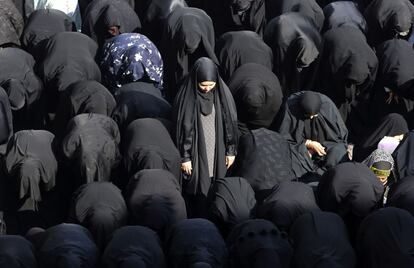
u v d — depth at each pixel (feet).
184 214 99.60
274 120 116.88
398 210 94.94
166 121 112.88
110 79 123.54
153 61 122.62
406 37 135.13
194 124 109.50
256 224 93.35
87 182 105.19
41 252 90.79
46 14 133.69
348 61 124.47
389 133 113.80
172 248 91.71
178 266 90.89
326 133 115.03
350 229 101.65
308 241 93.25
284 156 108.47
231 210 100.07
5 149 114.62
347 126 128.26
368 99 127.95
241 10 136.26
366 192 100.53
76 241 91.20
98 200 98.02
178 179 108.78
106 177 106.83
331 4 137.80
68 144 106.83
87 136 106.93
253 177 106.83
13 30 132.26
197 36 123.54
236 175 109.29
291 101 116.06
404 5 133.90
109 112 115.34
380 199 102.37
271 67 126.00
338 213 101.24
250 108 114.93
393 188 103.09
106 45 124.47
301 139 114.62
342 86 125.49
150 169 103.45
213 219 100.94
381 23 133.90
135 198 99.14
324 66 126.62
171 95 126.82
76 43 124.57
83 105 114.11
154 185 100.17
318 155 114.21
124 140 110.32
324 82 127.44
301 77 128.26
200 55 125.49
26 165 106.22
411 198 100.68
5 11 131.64
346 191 100.94
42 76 122.93
